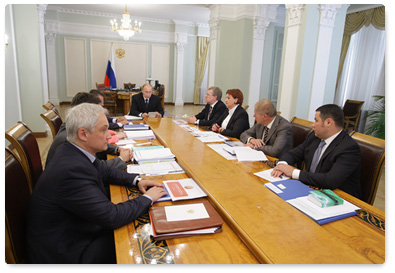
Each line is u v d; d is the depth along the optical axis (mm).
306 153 1938
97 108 1205
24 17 4531
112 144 2100
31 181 1609
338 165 1548
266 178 1569
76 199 1050
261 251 896
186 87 11078
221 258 903
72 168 1069
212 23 6207
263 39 5762
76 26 9086
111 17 9328
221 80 6215
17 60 4605
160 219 1062
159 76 10461
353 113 5953
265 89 6832
